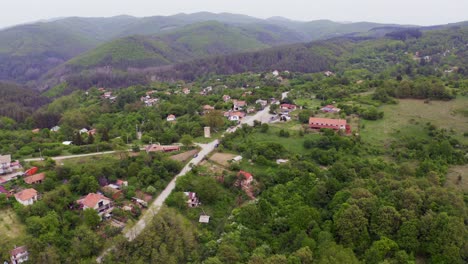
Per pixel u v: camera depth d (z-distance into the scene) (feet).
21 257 225.76
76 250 233.96
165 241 246.47
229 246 236.02
